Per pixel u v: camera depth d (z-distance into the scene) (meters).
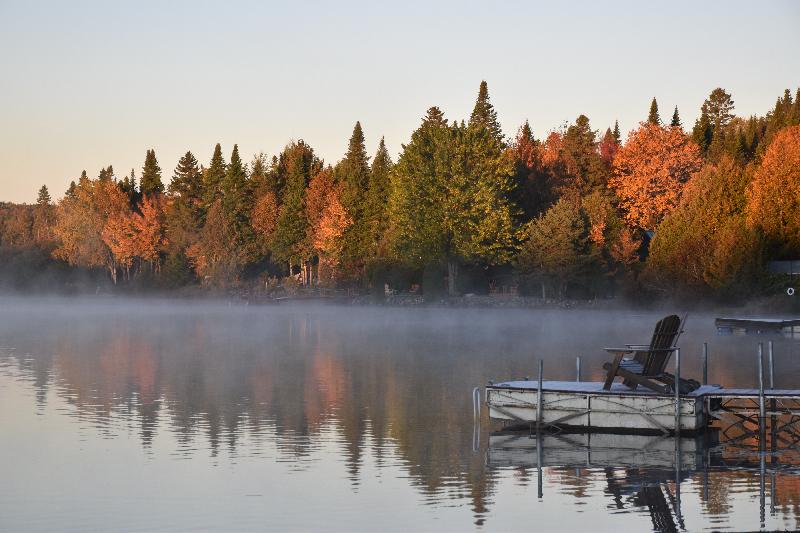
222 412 24.92
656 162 102.50
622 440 21.50
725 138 123.00
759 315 68.50
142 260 136.12
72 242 132.12
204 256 115.25
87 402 26.64
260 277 117.19
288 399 27.47
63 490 16.30
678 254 77.88
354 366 36.91
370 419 23.94
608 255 92.19
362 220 109.00
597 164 109.31
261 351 43.81
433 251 90.19
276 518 14.60
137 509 15.09
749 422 24.16
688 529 13.98
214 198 125.81
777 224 74.44
